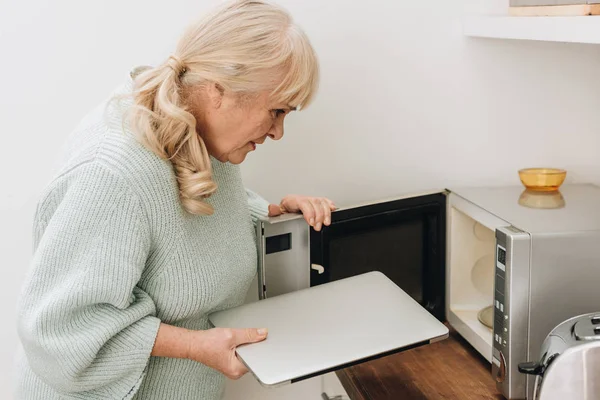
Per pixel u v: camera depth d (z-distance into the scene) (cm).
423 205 150
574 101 167
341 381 146
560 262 123
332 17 153
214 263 116
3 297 158
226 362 110
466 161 167
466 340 150
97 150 102
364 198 165
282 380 102
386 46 157
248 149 112
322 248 139
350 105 159
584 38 114
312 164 161
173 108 100
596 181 171
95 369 106
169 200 106
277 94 103
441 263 154
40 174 153
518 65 163
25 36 146
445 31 159
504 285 125
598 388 102
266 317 121
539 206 139
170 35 149
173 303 113
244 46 100
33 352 104
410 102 161
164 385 119
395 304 124
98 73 149
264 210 139
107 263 100
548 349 107
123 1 146
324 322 118
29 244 157
